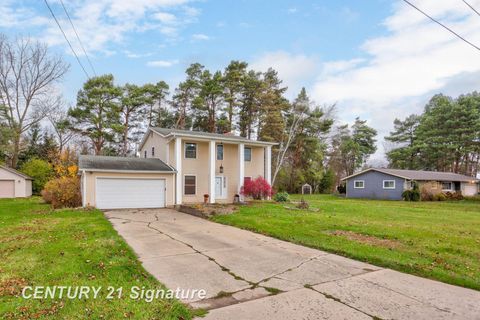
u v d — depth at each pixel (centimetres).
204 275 505
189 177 1859
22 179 2602
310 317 352
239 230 955
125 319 331
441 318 357
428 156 4062
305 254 652
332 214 1317
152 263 571
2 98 2833
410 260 592
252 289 444
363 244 729
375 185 2911
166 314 348
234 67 3372
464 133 3706
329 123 3553
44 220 1078
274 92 3550
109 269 507
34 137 3244
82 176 1553
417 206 1980
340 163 4597
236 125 3466
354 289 447
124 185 1590
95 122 2914
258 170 2114
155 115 3409
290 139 3322
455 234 866
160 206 1677
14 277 461
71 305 363
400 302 402
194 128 3481
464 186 3238
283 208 1477
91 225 946
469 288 460
